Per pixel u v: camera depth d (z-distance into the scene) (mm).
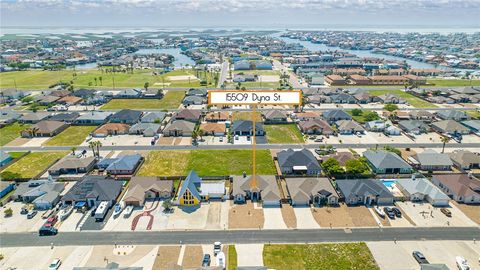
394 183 119812
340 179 121125
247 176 118188
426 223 97625
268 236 92188
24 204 108312
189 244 89125
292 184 114875
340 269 80000
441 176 118438
